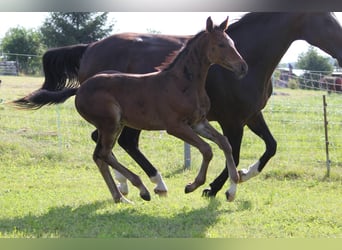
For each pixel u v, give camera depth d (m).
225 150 7.05
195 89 6.84
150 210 6.88
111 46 8.02
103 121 7.09
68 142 12.44
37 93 7.69
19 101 7.71
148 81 6.95
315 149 12.67
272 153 7.81
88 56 8.17
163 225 6.18
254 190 8.66
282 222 6.40
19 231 5.93
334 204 7.48
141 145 12.69
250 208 7.09
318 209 7.06
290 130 14.89
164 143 12.91
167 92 6.80
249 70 7.46
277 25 7.48
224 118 7.56
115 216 6.55
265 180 9.70
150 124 6.95
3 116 14.76
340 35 7.42
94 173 10.09
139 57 7.82
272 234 5.90
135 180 7.18
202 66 6.80
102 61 8.02
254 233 5.92
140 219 6.43
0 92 18.95
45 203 7.37
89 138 12.90
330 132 14.91
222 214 6.71
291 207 7.18
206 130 7.09
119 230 5.96
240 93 7.38
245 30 7.59
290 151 12.41
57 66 8.38
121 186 7.93
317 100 21.31
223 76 7.40
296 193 8.44
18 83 23.12
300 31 7.56
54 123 14.34
